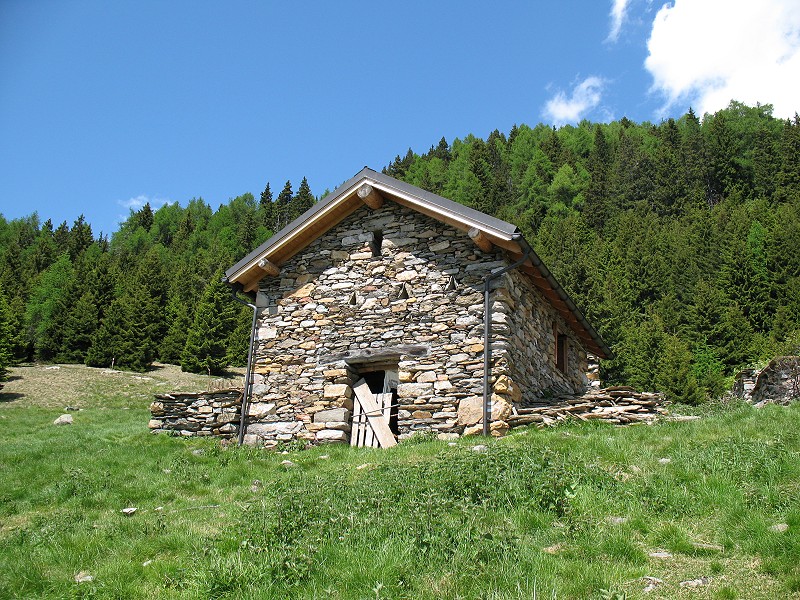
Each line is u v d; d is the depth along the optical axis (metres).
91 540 8.46
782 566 6.43
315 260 16.52
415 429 14.14
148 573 7.43
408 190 15.27
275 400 15.69
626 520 7.78
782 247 47.00
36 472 12.08
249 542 7.58
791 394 17.00
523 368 15.13
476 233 14.28
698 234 54.22
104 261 69.38
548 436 11.80
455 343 14.44
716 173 76.31
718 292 44.75
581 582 6.35
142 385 37.75
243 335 52.56
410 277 15.37
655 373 36.69
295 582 6.74
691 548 7.07
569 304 17.25
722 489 8.33
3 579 7.48
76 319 49.25
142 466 12.56
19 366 42.22
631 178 76.44
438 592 6.31
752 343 40.50
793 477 8.53
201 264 72.75
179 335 50.97
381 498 8.74
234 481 11.55
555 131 114.19
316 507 8.64
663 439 11.12
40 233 109.19
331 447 14.16
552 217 73.12
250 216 99.44
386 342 15.09
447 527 7.50
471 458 9.95
